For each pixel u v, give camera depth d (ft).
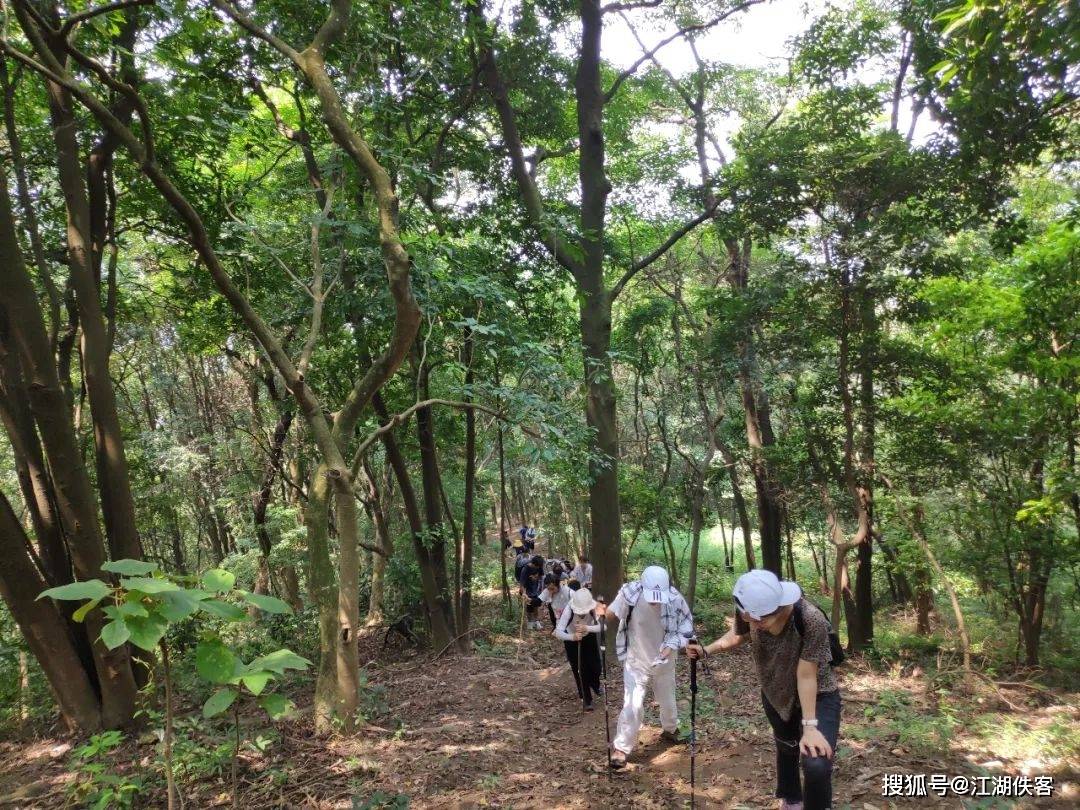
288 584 36.99
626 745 17.29
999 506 25.85
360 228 21.66
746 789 15.48
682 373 43.50
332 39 19.70
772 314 30.73
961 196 27.81
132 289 40.04
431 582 33.73
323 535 20.02
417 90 30.50
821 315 29.19
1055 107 22.12
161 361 46.83
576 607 22.86
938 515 27.68
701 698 23.54
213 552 48.37
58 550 22.63
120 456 22.99
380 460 43.88
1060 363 23.24
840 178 27.30
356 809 14.62
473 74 32.12
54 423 20.26
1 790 17.71
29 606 20.61
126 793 14.43
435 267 22.86
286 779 16.20
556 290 36.37
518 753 18.60
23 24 16.28
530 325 33.91
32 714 23.53
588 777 16.84
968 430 26.27
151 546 48.29
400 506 53.42
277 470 34.76
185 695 24.18
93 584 7.54
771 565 43.52
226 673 8.46
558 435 23.48
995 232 27.48
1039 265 23.70
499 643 36.86
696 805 14.94
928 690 22.95
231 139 27.76
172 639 25.58
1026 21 14.20
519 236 34.04
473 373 30.48
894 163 26.37
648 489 43.37
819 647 11.45
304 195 28.30
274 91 39.50
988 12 14.28
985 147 23.89
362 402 20.42
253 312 19.30
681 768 17.15
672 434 49.62
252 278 30.58
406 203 29.86
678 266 49.52
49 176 30.73
